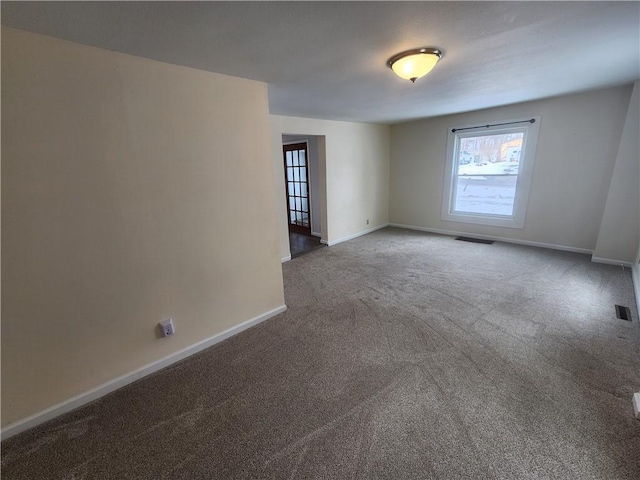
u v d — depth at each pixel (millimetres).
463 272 3678
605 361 1997
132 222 1832
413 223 6082
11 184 1433
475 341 2279
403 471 1341
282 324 2641
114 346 1876
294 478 1332
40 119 1468
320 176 4973
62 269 1626
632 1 1354
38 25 1334
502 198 4848
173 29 1429
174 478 1355
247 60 1885
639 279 2924
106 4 1178
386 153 6012
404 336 2387
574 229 4195
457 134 5059
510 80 2770
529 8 1393
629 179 3463
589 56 2135
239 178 2330
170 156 1934
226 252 2344
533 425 1541
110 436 1577
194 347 2248
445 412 1644
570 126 3941
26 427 1622
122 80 1691
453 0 1285
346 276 3721
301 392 1837
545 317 2578
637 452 1381
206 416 1685
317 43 1680
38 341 1609
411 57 1857
